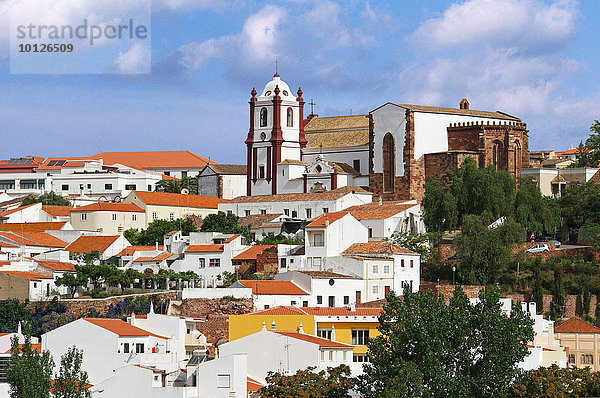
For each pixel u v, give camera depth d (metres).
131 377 191.75
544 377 180.50
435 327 182.62
